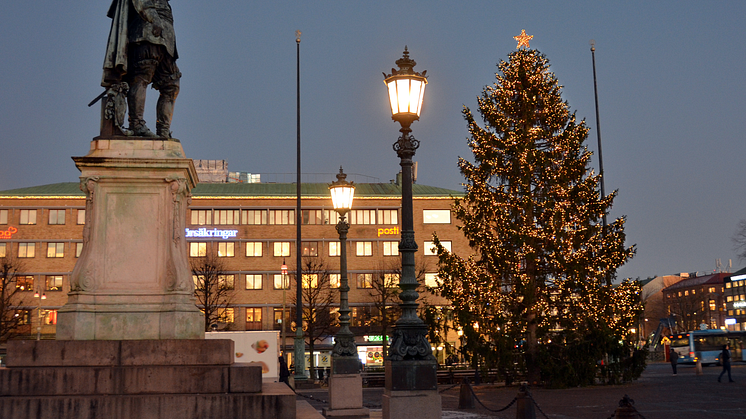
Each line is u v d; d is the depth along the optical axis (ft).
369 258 250.37
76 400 29.09
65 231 241.76
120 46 35.78
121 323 32.55
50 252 240.32
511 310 115.24
